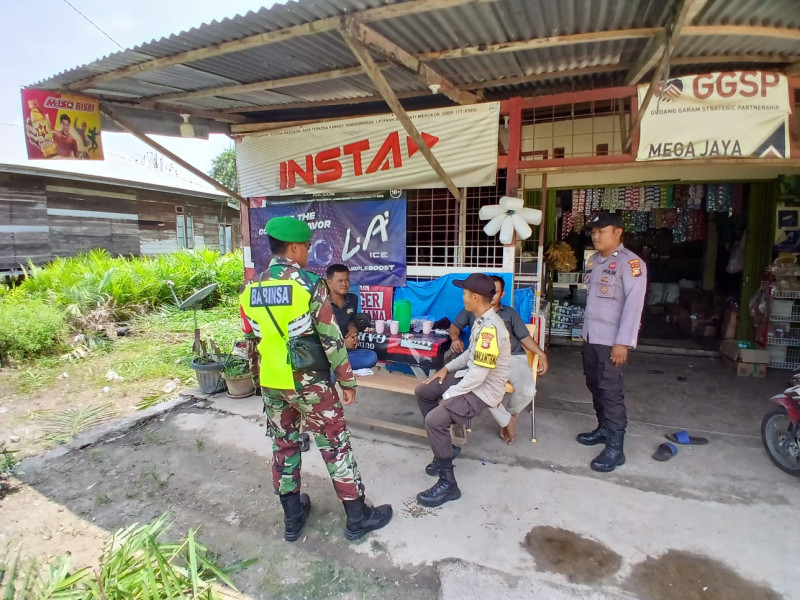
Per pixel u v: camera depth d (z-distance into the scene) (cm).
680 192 574
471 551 240
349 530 251
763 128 310
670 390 463
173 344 686
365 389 483
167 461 343
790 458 308
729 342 551
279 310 226
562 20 261
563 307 674
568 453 340
